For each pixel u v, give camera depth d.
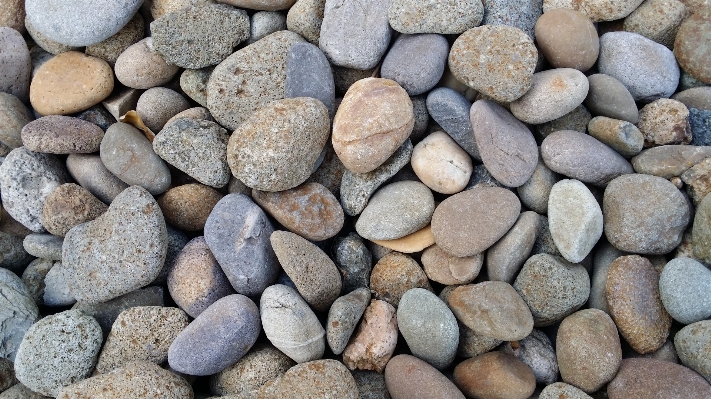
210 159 0.36
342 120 0.35
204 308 0.35
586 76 0.38
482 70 0.35
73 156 0.40
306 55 0.36
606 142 0.36
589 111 0.37
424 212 0.36
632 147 0.35
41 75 0.41
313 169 0.36
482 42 0.35
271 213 0.36
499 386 0.32
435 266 0.36
